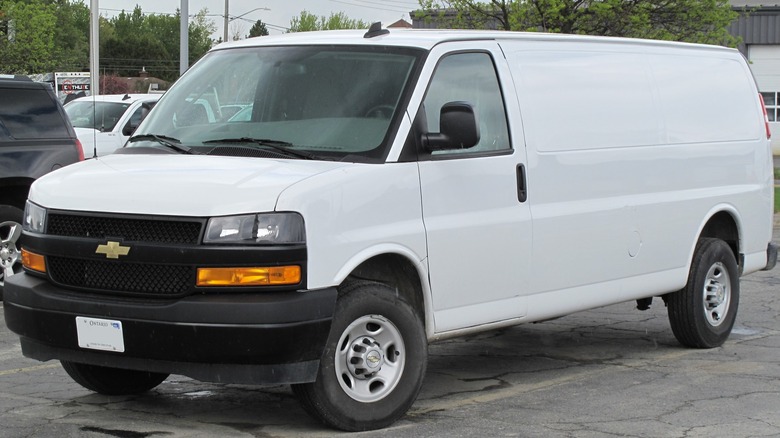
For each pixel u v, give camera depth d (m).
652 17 24.92
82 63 82.69
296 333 5.62
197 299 5.60
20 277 6.27
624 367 8.09
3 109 10.63
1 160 10.44
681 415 6.61
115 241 5.81
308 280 5.70
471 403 6.89
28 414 6.52
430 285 6.41
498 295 6.86
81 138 18.05
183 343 5.61
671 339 9.23
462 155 6.62
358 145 6.27
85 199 5.98
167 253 5.67
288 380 5.70
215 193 5.70
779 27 46.97
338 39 6.93
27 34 34.88
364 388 6.13
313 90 6.63
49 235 6.08
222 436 6.02
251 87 6.82
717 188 8.77
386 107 6.40
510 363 8.23
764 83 47.75
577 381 7.58
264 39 7.30
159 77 103.88
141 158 6.52
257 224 5.61
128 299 5.80
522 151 7.01
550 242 7.16
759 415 6.62
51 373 7.78
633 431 6.22
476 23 25.31
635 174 7.88
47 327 6.01
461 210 6.57
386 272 6.46
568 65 7.54
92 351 5.93
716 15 24.70
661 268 8.18
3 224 10.62
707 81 8.83
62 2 83.75
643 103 8.09
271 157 6.31
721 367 8.09
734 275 8.96
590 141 7.54
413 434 6.09
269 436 6.03
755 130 9.30
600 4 23.58
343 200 5.89
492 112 6.92
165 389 7.24
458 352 8.66
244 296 5.60
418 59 6.58
